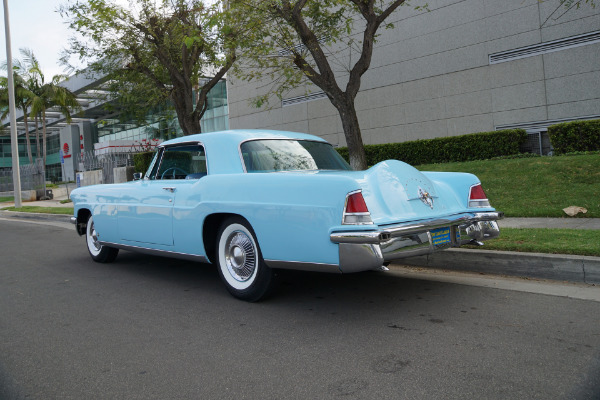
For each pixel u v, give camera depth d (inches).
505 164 454.6
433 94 657.6
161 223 195.9
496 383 99.5
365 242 130.5
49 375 113.3
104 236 238.4
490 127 606.5
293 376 107.7
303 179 146.1
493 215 167.0
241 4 383.6
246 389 102.2
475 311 149.3
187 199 182.4
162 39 526.3
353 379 104.6
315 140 197.8
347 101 389.7
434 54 653.3
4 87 1360.7
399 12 684.1
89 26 498.0
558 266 181.3
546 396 93.1
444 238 153.2
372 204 139.9
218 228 182.2
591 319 137.5
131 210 214.1
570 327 131.6
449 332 131.5
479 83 612.7
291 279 202.1
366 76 731.4
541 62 558.6
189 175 192.5
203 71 617.6
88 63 562.6
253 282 165.6
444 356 115.0
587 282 175.0
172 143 204.1
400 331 134.1
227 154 177.2
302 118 819.4
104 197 235.1
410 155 637.9
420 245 143.2
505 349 117.8
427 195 156.0
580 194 342.3
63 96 1381.6
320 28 463.5
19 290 205.2
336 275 206.2
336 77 749.9
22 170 1152.2
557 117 548.7
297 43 523.8
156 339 136.4
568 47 537.3
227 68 555.2
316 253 140.9
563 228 260.1
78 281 218.7
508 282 182.7
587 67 524.1
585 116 527.8
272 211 151.3
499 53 594.2
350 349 122.4
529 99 571.2
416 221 144.7
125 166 906.1
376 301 165.5
